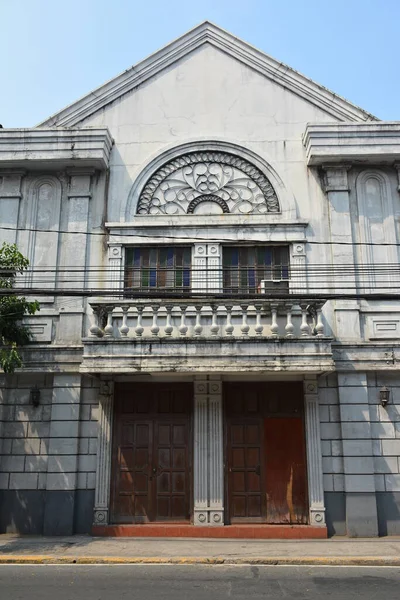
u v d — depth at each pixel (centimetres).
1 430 1344
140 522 1304
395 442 1314
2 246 1412
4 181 1501
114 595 787
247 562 1016
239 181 1497
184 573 934
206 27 1592
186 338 1259
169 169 1512
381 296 1180
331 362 1241
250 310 1320
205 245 1430
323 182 1480
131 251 1455
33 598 770
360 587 838
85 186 1484
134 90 1566
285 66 1552
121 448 1349
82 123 1544
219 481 1297
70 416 1334
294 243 1431
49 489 1293
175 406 1369
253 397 1369
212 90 1559
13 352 1201
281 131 1520
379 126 1439
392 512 1278
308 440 1313
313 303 1272
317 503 1274
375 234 1443
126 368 1248
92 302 1309
